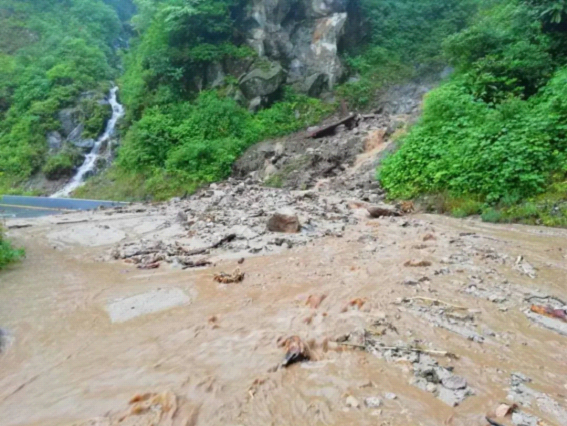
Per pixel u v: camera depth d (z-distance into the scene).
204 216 9.10
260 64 18.89
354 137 15.52
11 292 4.49
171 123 17.52
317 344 2.91
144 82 19.19
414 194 10.10
